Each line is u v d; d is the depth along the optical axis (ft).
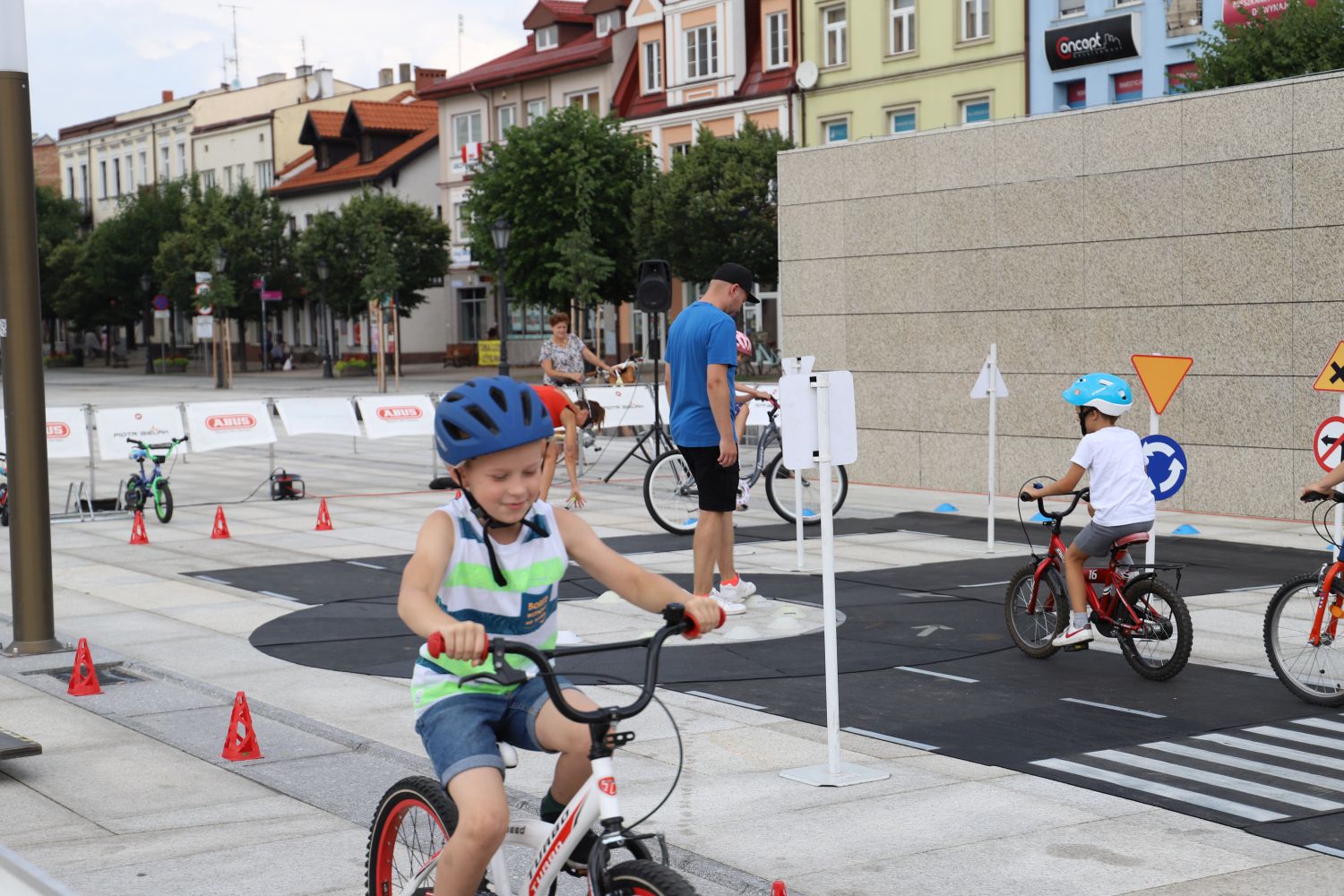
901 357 58.59
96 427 54.85
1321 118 45.75
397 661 28.37
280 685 26.53
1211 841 17.48
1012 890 15.93
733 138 145.69
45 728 23.75
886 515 50.29
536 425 11.50
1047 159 53.21
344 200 226.79
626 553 42.01
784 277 62.69
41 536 29.32
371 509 55.36
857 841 17.57
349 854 17.35
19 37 28.14
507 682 10.52
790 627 30.78
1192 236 49.24
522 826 11.61
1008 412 55.06
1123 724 23.17
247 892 16.07
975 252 55.72
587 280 148.97
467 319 214.07
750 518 50.67
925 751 21.72
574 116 152.35
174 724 23.90
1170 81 112.88
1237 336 48.24
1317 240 46.06
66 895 7.75
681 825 18.21
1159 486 32.04
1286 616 24.85
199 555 43.50
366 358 205.36
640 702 10.84
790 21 148.36
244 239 220.02
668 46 164.55
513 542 11.80
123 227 247.09
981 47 128.36
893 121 138.62
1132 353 51.16
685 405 32.42
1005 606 29.07
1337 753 21.39
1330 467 32.83
